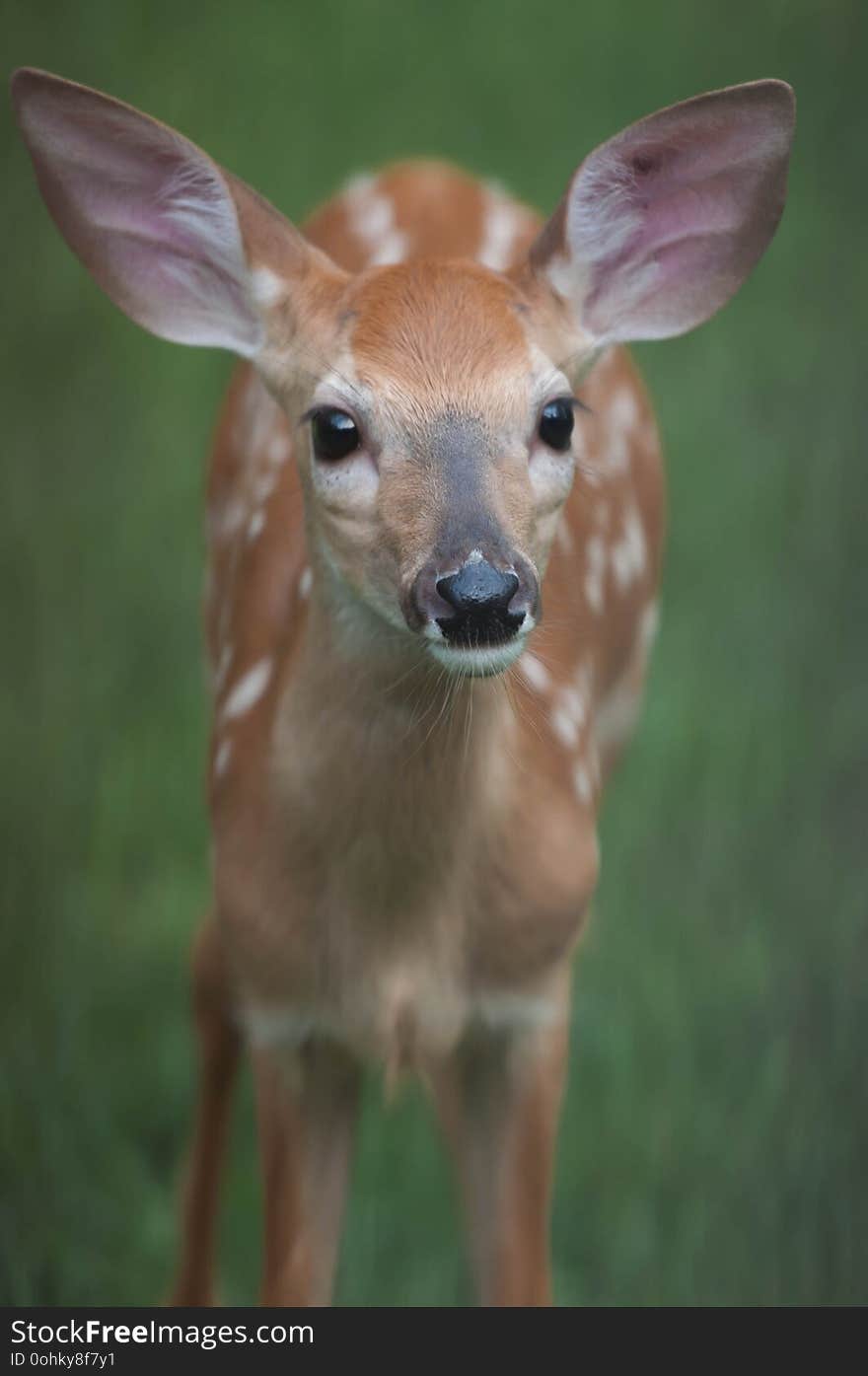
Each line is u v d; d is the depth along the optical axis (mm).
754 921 11602
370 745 8117
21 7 19562
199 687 13375
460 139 18203
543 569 7867
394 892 8336
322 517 7820
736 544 14320
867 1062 10359
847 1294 9625
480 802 8258
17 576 14156
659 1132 10492
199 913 12078
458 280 8031
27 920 11383
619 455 10477
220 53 19328
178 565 14258
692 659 13414
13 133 18047
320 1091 8945
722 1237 9922
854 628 13531
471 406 7609
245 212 8289
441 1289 9969
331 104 18703
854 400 15375
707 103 8281
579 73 19203
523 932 8523
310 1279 8938
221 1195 10031
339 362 7777
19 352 16141
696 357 15883
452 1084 8977
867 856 11852
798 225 17312
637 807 12289
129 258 8508
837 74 18859
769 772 12469
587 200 8328
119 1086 11148
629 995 11164
